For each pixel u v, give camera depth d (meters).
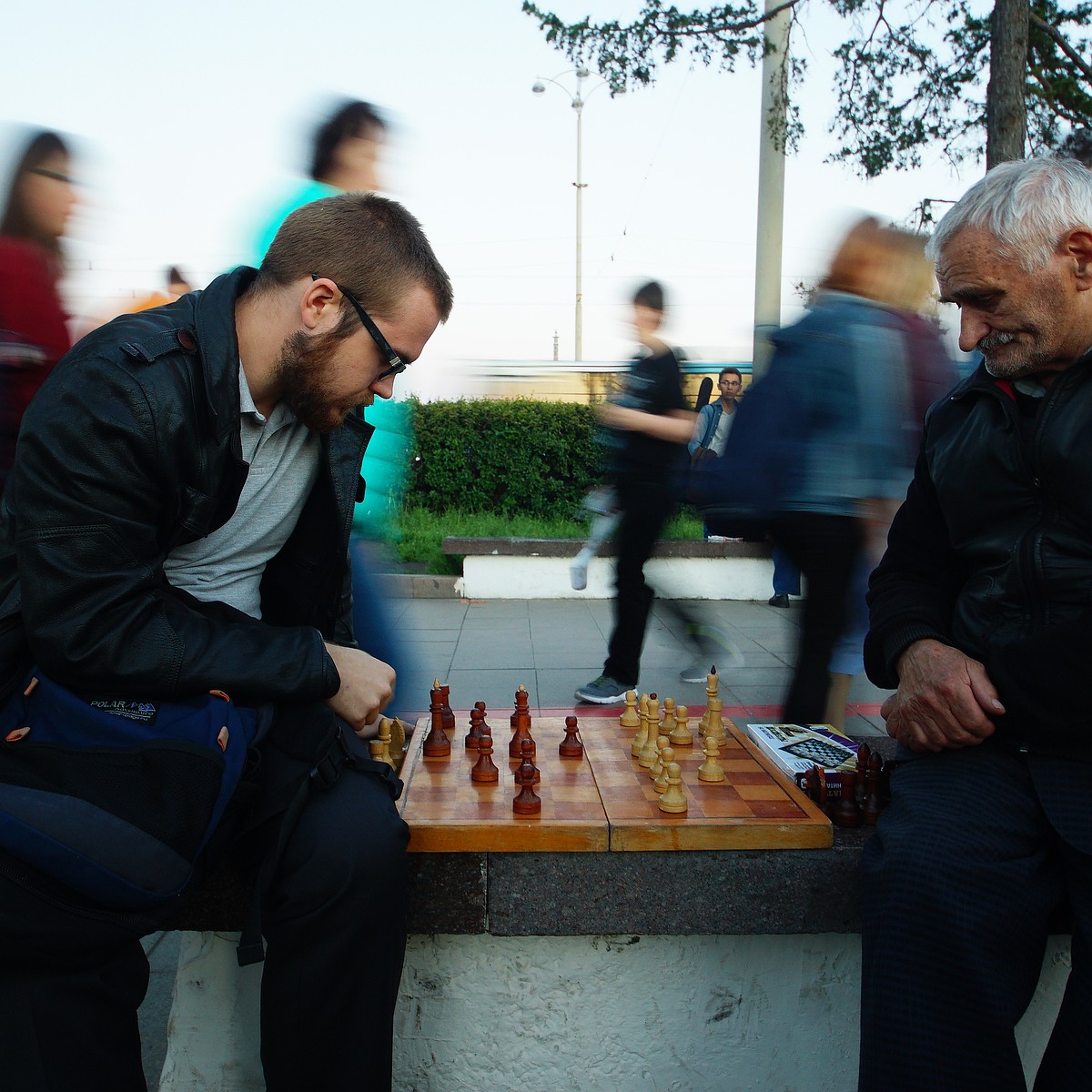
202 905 1.61
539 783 1.76
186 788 1.31
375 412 2.69
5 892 1.23
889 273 2.93
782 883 1.64
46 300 2.47
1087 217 1.42
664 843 1.63
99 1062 1.29
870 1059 1.39
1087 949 1.43
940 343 3.12
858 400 2.80
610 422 4.28
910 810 1.52
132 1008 1.37
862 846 1.66
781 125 9.11
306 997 1.41
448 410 9.46
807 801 1.76
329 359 1.48
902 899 1.41
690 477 4.43
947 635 1.69
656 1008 1.76
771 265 9.32
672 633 5.87
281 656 1.45
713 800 1.77
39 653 1.32
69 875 1.25
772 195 9.22
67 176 2.57
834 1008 1.78
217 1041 1.76
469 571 7.12
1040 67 9.83
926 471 1.76
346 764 1.53
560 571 7.13
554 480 9.50
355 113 2.51
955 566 1.76
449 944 1.72
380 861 1.42
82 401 1.32
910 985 1.38
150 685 1.36
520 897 1.64
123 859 1.26
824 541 2.85
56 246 2.58
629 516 4.18
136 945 1.39
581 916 1.65
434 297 1.53
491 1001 1.74
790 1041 1.78
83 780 1.29
